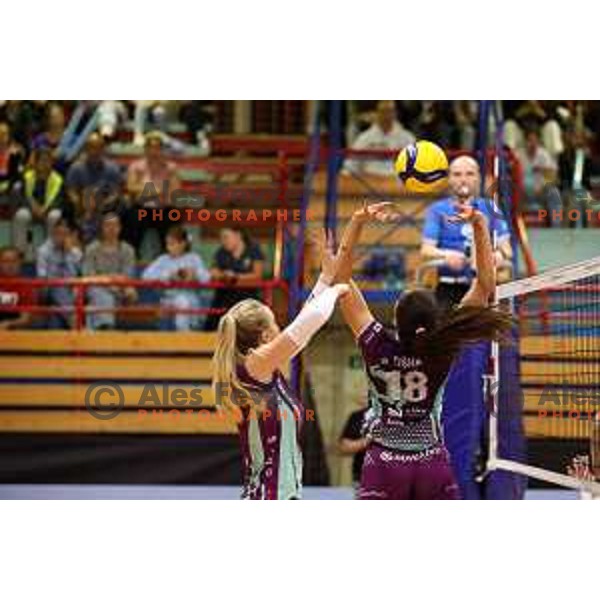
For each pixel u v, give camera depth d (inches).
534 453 1309.1
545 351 1332.4
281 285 1393.9
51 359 1413.6
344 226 1631.4
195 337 1423.5
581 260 1662.2
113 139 1808.6
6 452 1400.1
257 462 677.3
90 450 1401.3
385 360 673.6
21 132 1695.4
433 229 1034.1
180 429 1403.8
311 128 1852.9
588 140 1779.0
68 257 1551.4
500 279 1099.3
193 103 1846.7
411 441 671.8
